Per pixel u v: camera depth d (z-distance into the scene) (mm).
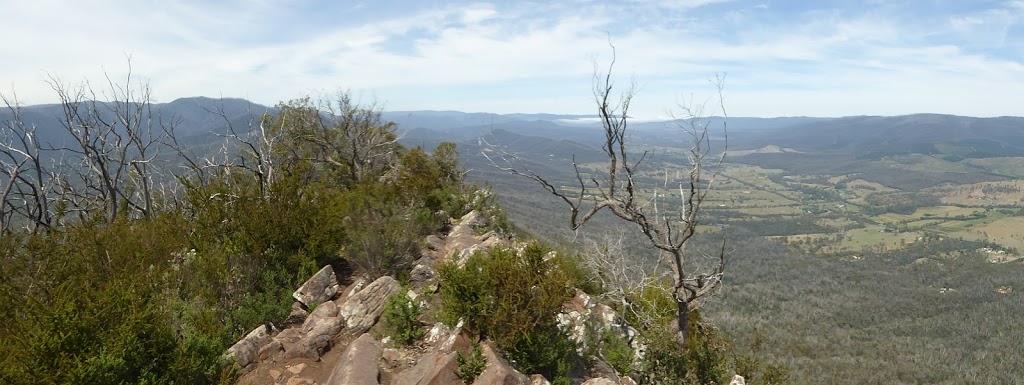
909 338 114250
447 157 24359
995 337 112062
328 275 8891
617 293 11500
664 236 10672
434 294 8875
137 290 6492
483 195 19094
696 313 13289
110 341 5293
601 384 7023
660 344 9930
